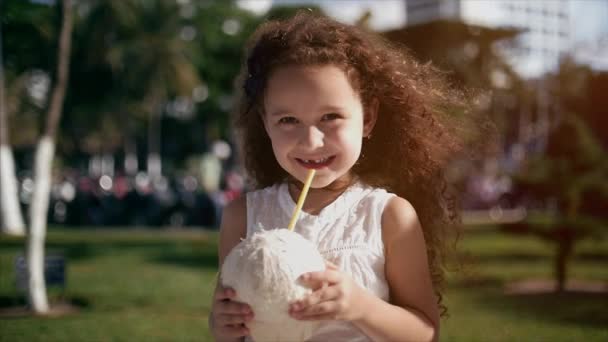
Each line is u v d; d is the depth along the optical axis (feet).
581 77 64.64
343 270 6.02
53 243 49.19
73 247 47.03
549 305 27.86
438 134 7.50
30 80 66.74
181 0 105.29
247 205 6.89
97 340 19.79
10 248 44.93
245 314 5.01
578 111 61.11
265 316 4.97
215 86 113.50
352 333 5.80
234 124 8.13
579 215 31.83
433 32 44.42
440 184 7.60
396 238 6.24
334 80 5.82
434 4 46.16
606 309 26.94
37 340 19.80
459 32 46.52
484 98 18.34
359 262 6.07
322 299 4.99
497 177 34.65
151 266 37.83
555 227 31.81
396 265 6.22
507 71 50.90
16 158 114.73
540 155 32.22
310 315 4.96
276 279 4.93
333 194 6.56
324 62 5.85
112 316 23.59
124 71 98.12
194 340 19.81
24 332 20.89
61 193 75.97
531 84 63.67
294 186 6.76
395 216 6.31
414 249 6.27
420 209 7.28
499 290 31.83
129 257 42.09
